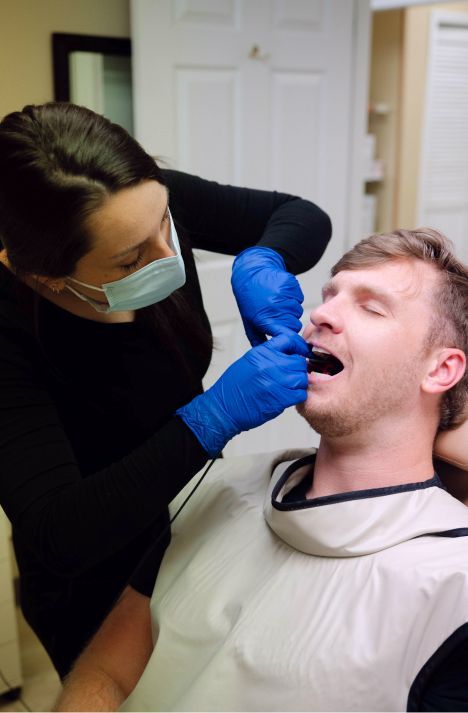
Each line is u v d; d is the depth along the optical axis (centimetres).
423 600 75
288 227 115
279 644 82
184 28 189
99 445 100
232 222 119
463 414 92
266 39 205
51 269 77
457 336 88
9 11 178
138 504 79
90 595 109
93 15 190
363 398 87
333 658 77
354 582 82
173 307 102
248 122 209
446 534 82
